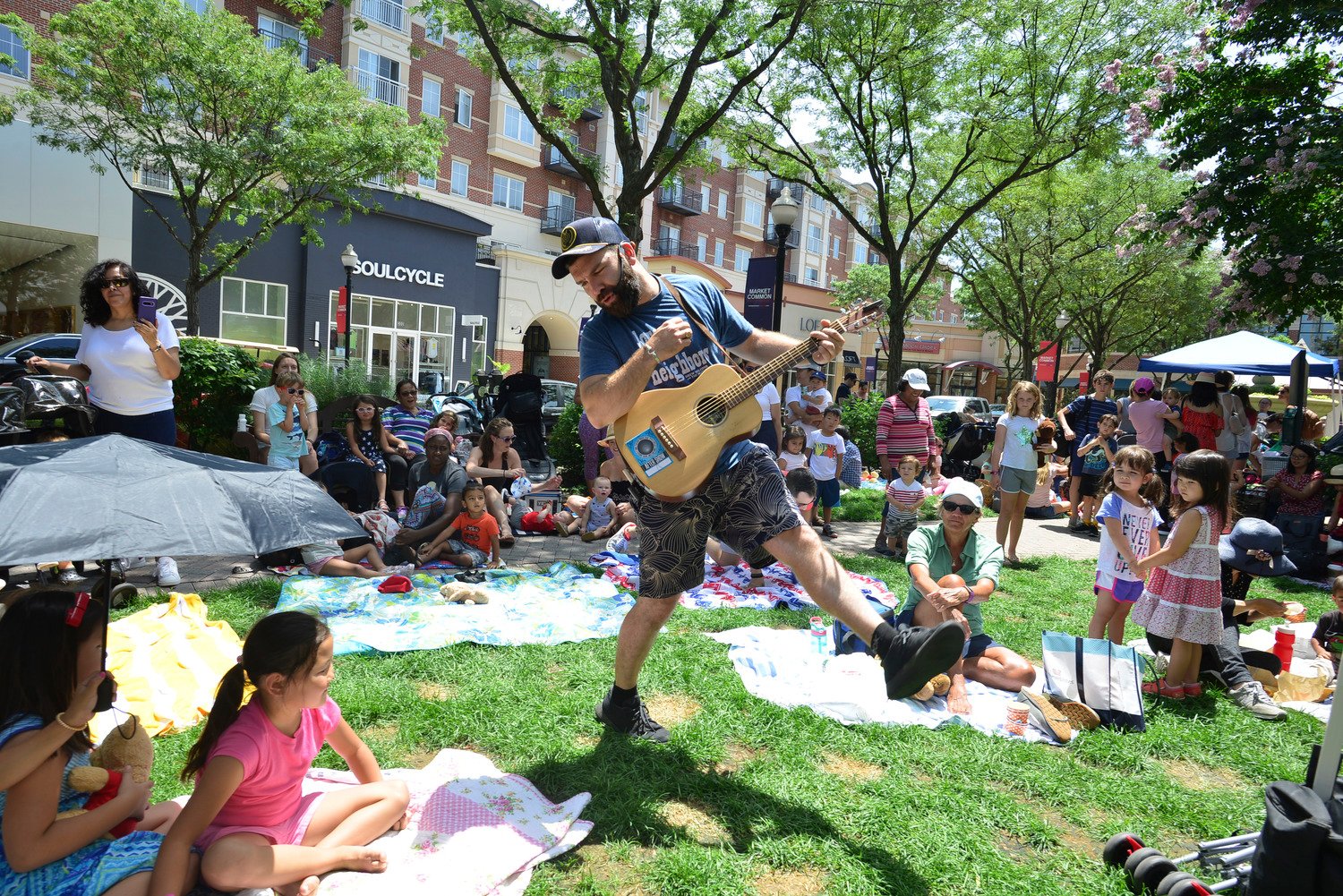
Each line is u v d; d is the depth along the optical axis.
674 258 32.16
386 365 26.16
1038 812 3.13
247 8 24.73
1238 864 2.59
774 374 3.02
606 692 3.90
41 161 18.41
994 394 48.50
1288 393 13.62
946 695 4.10
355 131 17.34
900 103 15.92
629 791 2.97
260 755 2.25
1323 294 10.34
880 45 14.90
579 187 35.16
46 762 2.01
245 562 6.16
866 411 15.49
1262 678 4.56
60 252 20.28
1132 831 2.99
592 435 9.65
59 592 2.05
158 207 20.73
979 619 4.42
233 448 9.29
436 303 27.22
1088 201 24.42
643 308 3.07
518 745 3.32
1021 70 15.06
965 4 13.83
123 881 2.06
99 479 2.19
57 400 5.35
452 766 3.09
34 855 2.00
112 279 4.95
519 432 10.64
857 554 8.00
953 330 49.06
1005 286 29.02
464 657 4.30
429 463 6.75
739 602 5.82
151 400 5.21
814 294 36.88
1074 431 11.38
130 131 18.72
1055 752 3.62
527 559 7.22
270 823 2.32
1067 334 32.28
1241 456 10.51
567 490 10.72
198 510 2.19
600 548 7.83
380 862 2.43
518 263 29.64
